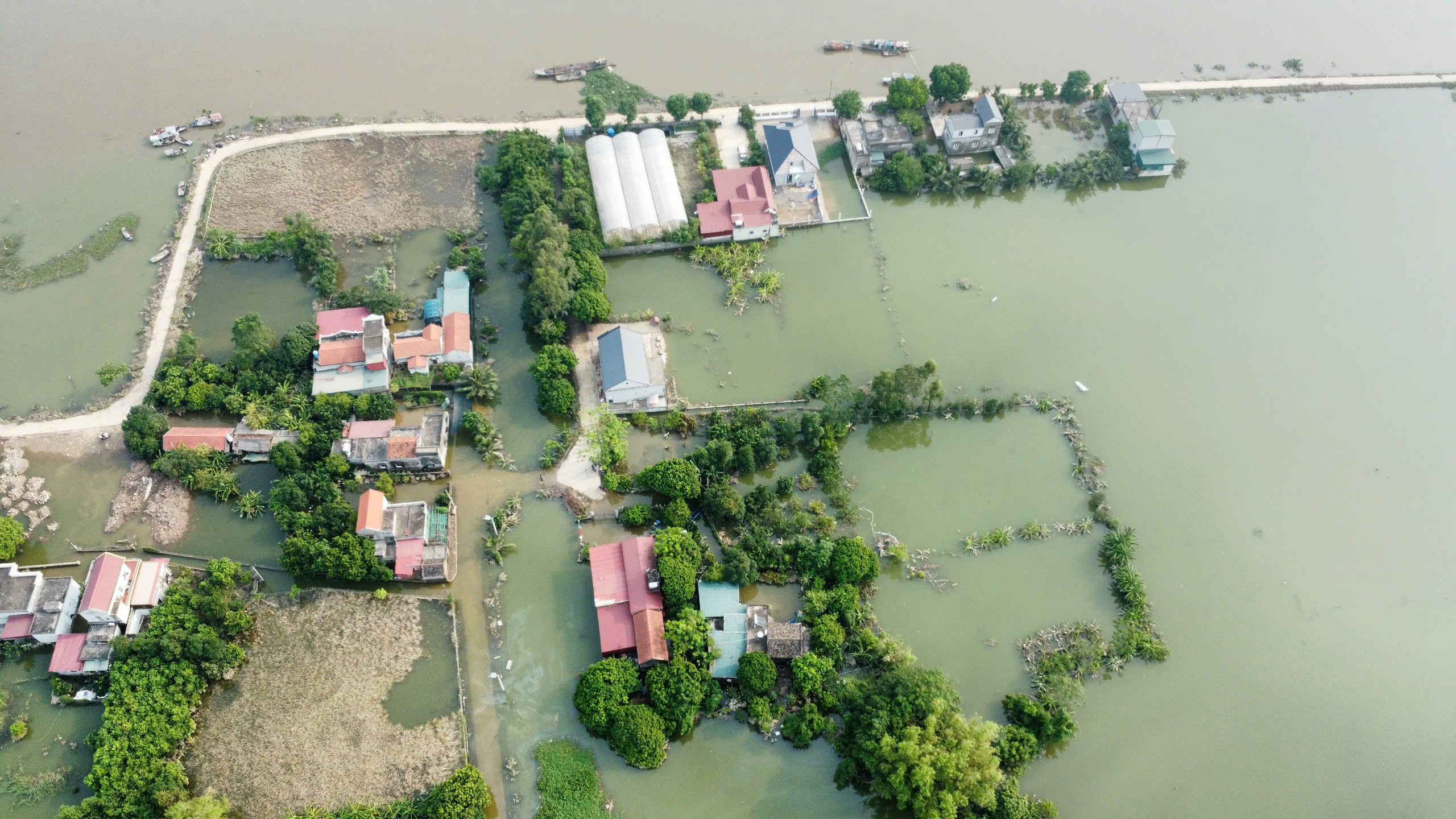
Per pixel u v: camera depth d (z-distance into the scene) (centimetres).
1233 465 11588
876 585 10394
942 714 8725
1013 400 11938
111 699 8906
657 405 11538
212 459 10756
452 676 9569
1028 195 14462
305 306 12438
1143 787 9256
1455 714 9812
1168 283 13412
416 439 10781
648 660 9288
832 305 12850
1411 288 13462
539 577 10231
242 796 8775
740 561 9869
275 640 9712
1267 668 10056
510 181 13525
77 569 10150
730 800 8981
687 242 13112
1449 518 11250
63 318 12200
